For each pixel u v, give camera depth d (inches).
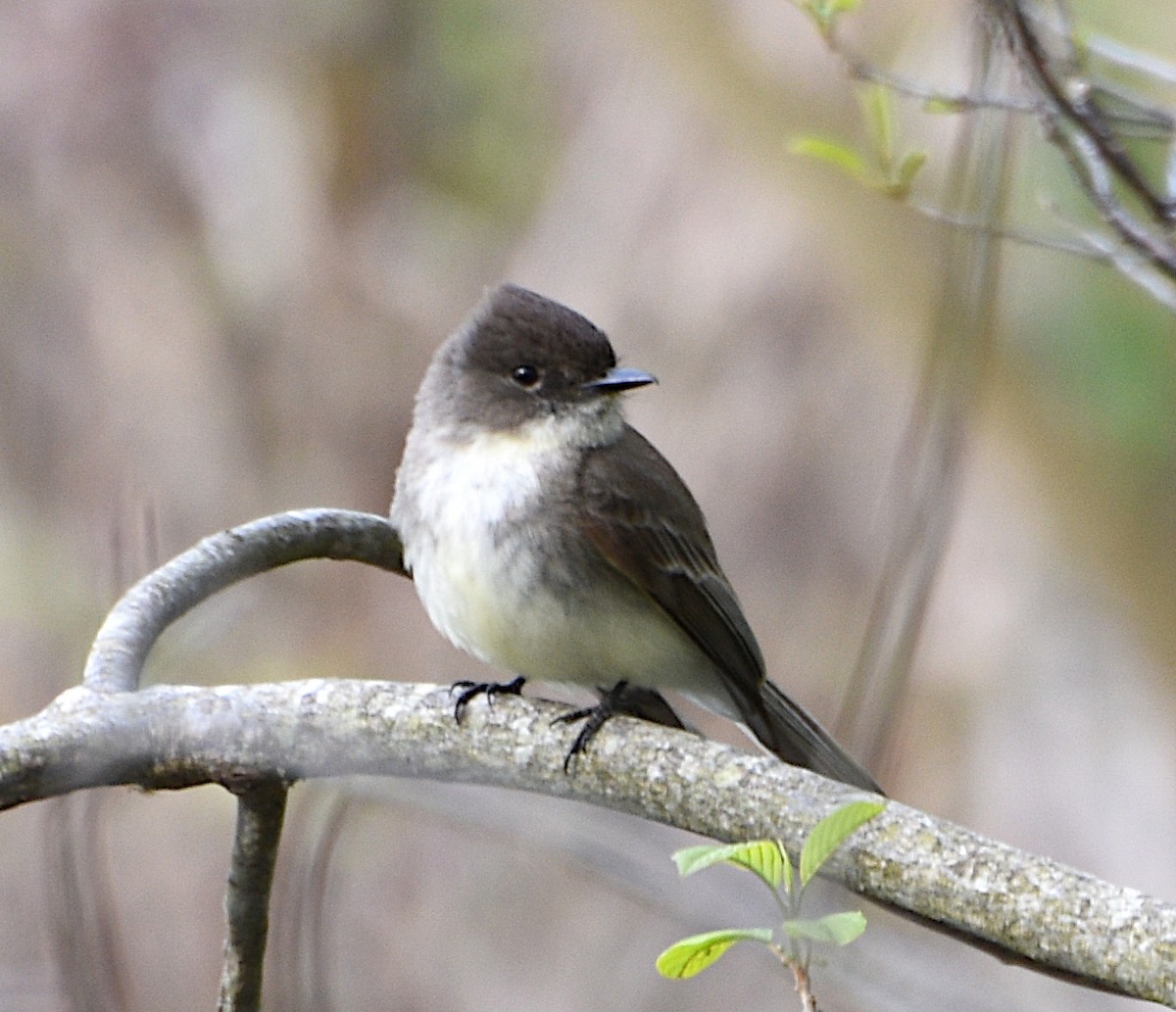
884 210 511.8
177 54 639.8
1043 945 221.8
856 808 200.1
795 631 533.6
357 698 257.4
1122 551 494.9
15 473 630.5
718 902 379.2
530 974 563.5
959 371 287.3
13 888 526.3
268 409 642.2
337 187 649.0
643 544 327.0
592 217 585.9
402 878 568.7
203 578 292.4
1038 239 286.4
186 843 556.7
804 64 524.7
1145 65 287.4
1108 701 499.2
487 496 323.3
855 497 534.0
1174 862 488.1
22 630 598.5
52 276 640.4
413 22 655.8
